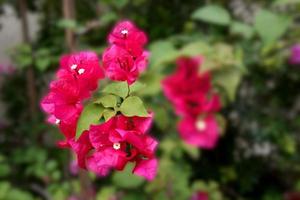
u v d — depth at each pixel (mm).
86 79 451
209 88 971
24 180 1331
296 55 1114
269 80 1265
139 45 464
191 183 1363
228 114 1329
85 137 443
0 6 1408
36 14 1490
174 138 1092
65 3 1021
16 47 1148
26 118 1501
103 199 1069
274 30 925
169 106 1072
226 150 1374
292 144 1231
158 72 1018
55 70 1357
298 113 1316
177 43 1090
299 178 1328
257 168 1345
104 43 1325
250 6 1312
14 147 1428
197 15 1003
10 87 1497
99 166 424
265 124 1279
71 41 1014
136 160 437
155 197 1061
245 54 1145
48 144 1411
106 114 431
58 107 448
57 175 1171
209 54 929
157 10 1340
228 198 1355
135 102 432
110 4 1173
